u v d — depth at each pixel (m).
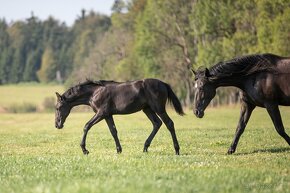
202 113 17.67
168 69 80.50
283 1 57.50
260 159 16.33
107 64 101.56
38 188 10.64
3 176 13.96
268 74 17.33
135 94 18.22
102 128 37.09
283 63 17.38
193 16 74.56
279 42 56.03
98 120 18.53
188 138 25.89
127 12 101.19
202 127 35.25
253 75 17.48
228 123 39.16
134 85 18.34
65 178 13.02
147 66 82.44
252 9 65.62
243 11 66.38
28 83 193.88
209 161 15.80
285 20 55.81
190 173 12.94
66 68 191.00
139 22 87.50
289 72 17.22
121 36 100.19
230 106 69.38
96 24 180.50
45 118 59.47
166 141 24.41
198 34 74.19
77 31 196.25
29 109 99.50
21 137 30.86
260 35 59.59
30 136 31.42
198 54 72.88
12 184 12.41
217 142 22.83
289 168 14.45
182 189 10.88
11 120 57.84
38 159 17.19
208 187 11.17
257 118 43.44
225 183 11.72
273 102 17.41
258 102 17.56
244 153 18.42
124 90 18.34
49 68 193.25
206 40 74.69
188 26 79.44
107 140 26.28
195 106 17.69
